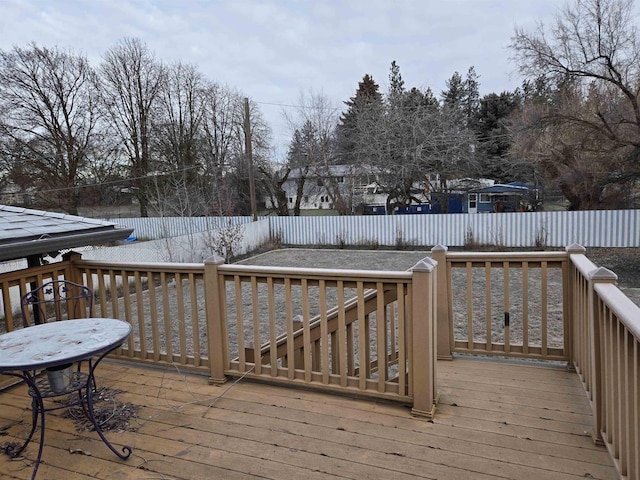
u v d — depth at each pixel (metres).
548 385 2.68
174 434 2.23
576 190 12.75
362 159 18.41
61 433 2.28
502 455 1.94
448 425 2.22
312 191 21.31
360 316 2.46
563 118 11.44
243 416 2.39
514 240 12.80
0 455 2.09
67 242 3.04
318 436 2.16
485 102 22.86
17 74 15.26
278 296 7.92
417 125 17.50
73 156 16.73
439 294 3.12
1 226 2.94
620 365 1.62
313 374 2.67
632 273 9.23
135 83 18.41
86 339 2.06
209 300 2.81
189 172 18.64
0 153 15.21
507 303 3.02
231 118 20.88
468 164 17.62
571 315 2.85
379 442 2.08
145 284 9.24
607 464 1.84
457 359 3.18
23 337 2.10
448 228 13.50
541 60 11.45
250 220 15.08
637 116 10.18
